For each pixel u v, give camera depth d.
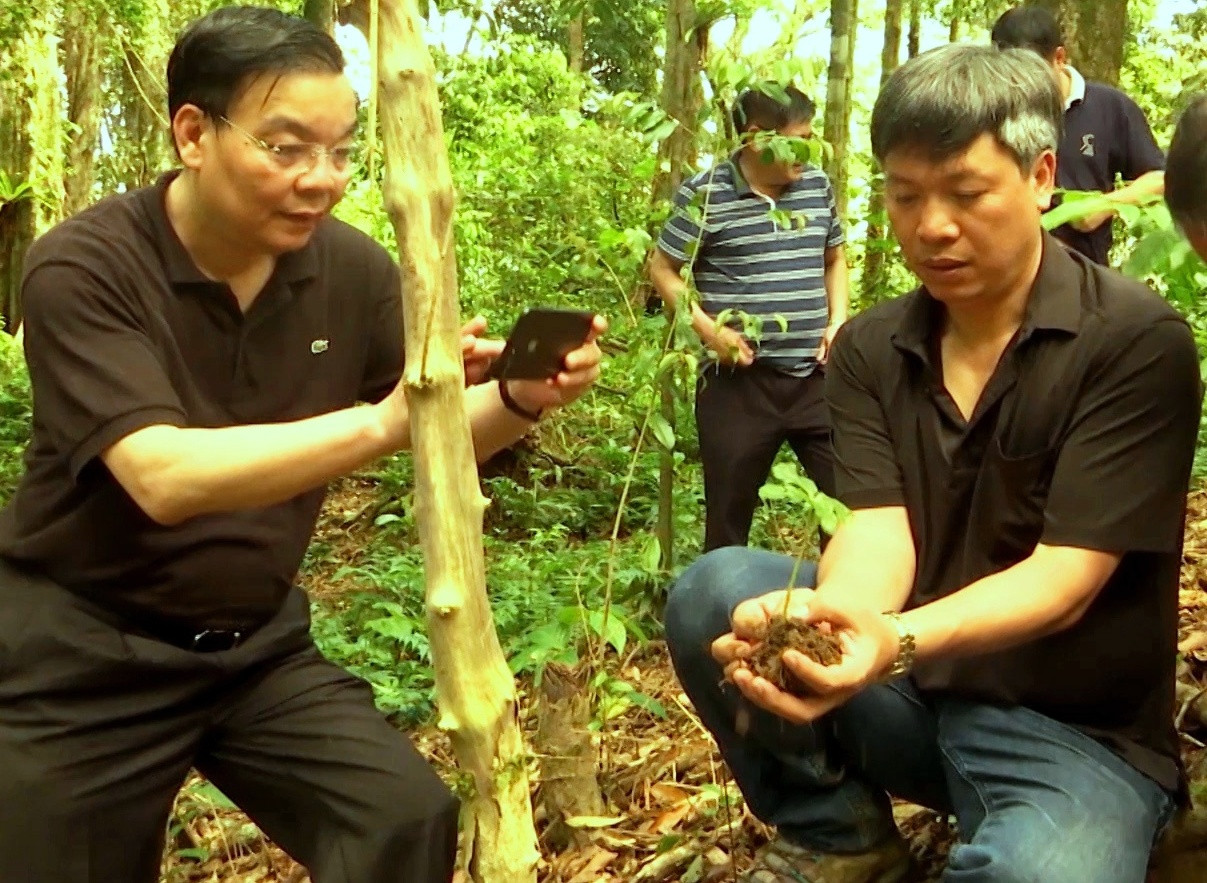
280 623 2.33
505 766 1.73
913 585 2.29
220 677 2.23
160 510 1.91
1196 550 4.52
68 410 1.98
